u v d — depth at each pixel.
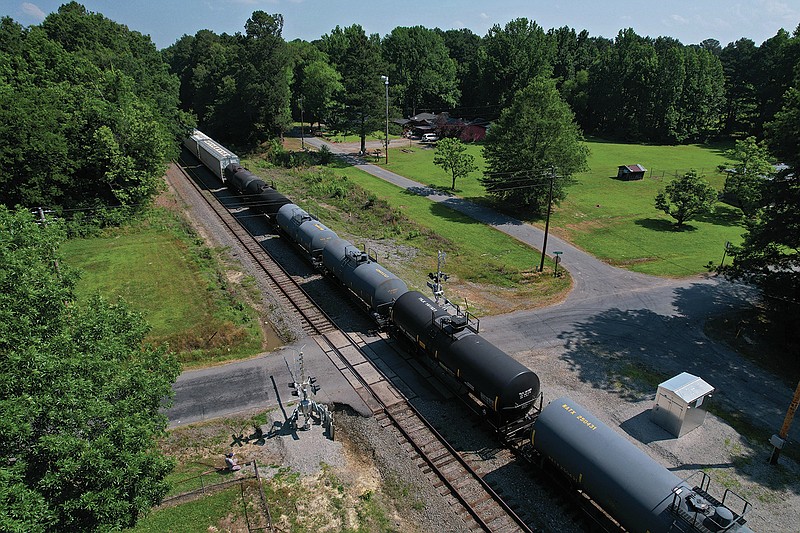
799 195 31.84
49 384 14.34
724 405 27.78
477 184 77.00
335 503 20.36
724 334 35.31
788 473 22.83
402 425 24.98
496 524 19.52
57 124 49.59
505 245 51.69
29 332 15.21
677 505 16.05
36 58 65.88
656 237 55.97
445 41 192.75
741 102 131.62
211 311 35.84
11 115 44.97
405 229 55.16
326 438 24.20
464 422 25.36
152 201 58.03
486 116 137.88
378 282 32.56
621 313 38.00
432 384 28.25
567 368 30.42
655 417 25.84
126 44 97.88
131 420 15.55
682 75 124.06
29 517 12.19
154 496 16.16
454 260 47.16
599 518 19.89
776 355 33.00
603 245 53.03
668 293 41.84
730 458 23.67
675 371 30.67
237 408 26.20
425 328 27.31
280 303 37.59
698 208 58.03
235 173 61.53
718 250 52.47
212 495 20.69
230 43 117.50
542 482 21.69
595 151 115.06
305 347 31.95
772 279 33.22
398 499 20.72
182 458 22.92
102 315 17.67
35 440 14.20
